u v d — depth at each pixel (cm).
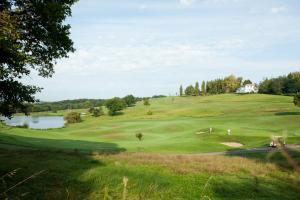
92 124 14938
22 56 1717
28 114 2217
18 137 6178
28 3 1794
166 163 2820
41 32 1892
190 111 16525
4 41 1520
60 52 2102
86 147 5828
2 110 2084
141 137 8400
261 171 2580
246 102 18300
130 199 1466
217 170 2588
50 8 1802
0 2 1759
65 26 2050
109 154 3506
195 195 1789
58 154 3189
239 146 6669
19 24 1752
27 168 2217
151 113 17225
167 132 10350
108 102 19538
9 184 1692
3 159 2617
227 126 10419
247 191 1950
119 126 12181
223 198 1786
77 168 2361
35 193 1559
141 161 2858
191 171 2473
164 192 1683
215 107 17250
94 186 1783
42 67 2144
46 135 7862
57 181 1873
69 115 18325
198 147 6128
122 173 2219
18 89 2036
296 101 11331
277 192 1927
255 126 10250
